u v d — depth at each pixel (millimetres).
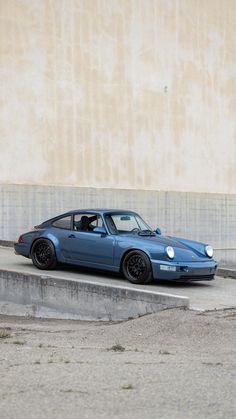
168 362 7078
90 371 6484
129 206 25797
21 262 14750
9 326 10266
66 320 11148
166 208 27141
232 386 5930
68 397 5410
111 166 25750
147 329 9250
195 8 28922
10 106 22859
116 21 25938
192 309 10023
